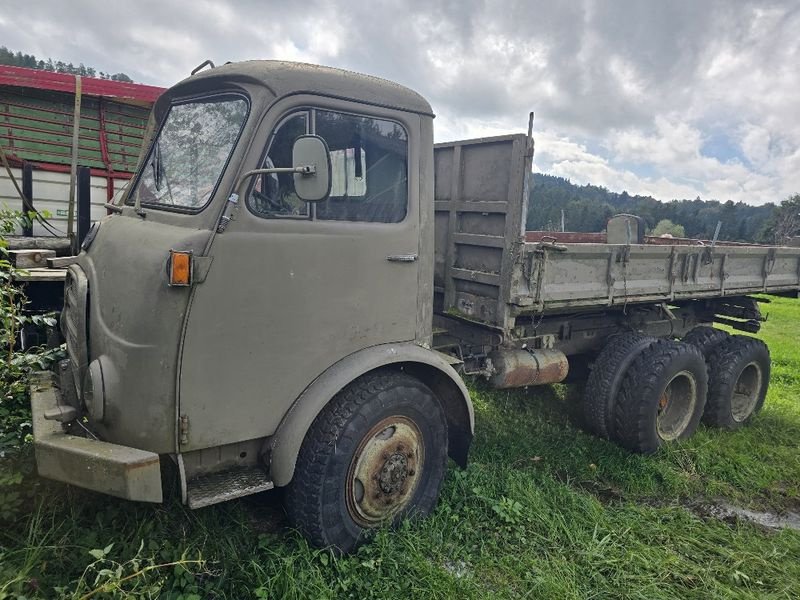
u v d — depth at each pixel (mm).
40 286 3752
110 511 2820
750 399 5582
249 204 2541
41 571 2357
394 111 2965
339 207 2814
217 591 2555
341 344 2865
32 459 2762
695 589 2918
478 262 3861
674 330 5895
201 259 2393
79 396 2652
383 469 3010
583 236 6297
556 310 4039
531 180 3498
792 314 16219
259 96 2588
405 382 3041
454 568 2951
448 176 4121
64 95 5949
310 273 2709
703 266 5020
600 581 2918
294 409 2729
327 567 2768
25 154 5613
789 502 4082
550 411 5309
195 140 2846
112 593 2248
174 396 2408
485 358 3967
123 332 2418
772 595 2904
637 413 4328
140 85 6203
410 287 3115
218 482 2611
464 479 3682
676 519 3617
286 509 2902
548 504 3604
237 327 2531
